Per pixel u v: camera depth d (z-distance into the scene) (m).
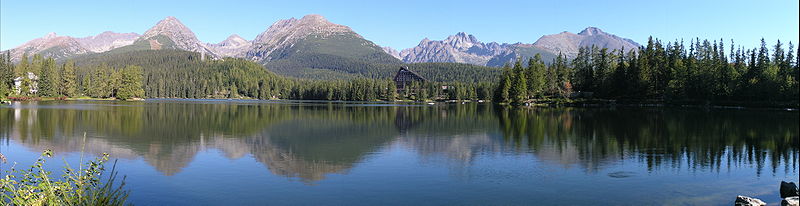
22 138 37.19
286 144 35.22
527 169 25.09
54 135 39.47
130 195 19.17
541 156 29.48
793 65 107.94
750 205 17.41
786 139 39.09
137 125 50.16
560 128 49.56
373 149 32.56
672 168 25.48
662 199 19.11
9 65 137.25
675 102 111.50
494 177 23.05
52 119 56.56
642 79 116.00
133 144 34.22
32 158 27.81
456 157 29.02
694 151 31.81
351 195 19.48
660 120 61.91
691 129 48.19
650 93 116.50
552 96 132.88
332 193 19.77
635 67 118.56
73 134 40.34
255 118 64.88
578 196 19.56
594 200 18.97
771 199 19.02
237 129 47.06
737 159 28.45
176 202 18.23
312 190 20.25
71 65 168.25
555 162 27.27
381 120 62.88
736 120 61.62
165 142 35.53
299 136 41.06
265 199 18.78
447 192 20.09
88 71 182.00
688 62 119.81
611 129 48.28
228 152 30.62
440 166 25.89
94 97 155.50
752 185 21.53
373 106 123.81
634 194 19.89
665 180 22.48
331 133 44.06
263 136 40.66
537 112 85.81
